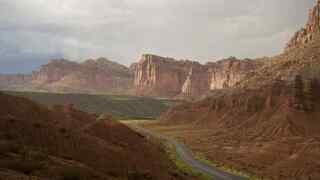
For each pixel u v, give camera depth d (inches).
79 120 3105.3
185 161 3663.9
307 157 3828.7
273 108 6565.0
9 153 1232.8
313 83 6702.8
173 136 6205.7
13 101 2409.0
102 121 3189.0
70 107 3324.3
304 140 4906.5
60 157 1604.3
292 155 4069.9
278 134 5634.8
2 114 2011.6
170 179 1947.6
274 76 7642.7
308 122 5856.3
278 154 4237.2
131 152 2492.6
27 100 2630.4
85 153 1803.6
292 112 6067.9
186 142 5378.9
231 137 5856.3
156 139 5457.7
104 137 2874.0
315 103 6323.8
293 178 3257.9
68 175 1148.5
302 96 6407.5
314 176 3233.3
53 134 1827.0
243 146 4975.4
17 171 1067.3
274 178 3221.0
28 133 1726.1
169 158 3410.4
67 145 1786.4
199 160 3814.0
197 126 7583.7
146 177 1690.5
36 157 1272.1
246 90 7628.0
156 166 2250.2
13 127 1727.4
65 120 2797.7
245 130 6264.8
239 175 3179.1
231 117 7096.5
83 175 1186.0
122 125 3353.8
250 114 6830.7
